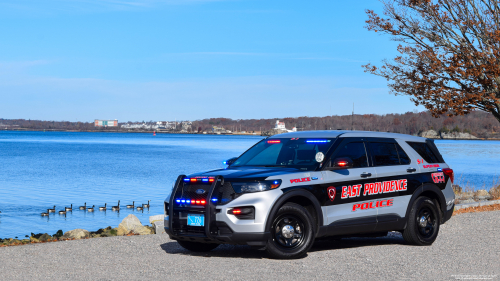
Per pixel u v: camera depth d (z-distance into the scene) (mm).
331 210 7609
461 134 195625
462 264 7078
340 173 7789
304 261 7168
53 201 41500
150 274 6391
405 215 8445
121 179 58000
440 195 8930
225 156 101812
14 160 89125
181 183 7445
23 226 30750
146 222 29875
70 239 9680
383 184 8219
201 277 6219
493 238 9172
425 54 16328
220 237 6980
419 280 6172
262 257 7461
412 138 9086
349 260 7273
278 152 8328
